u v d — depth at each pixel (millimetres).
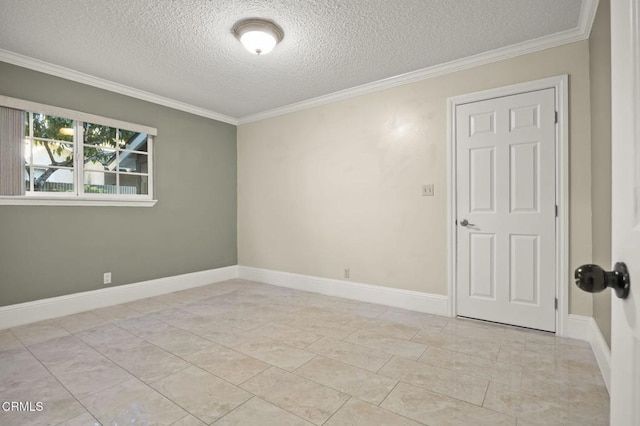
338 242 3781
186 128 4145
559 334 2574
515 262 2752
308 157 4031
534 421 1572
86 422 1565
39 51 2748
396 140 3354
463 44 2684
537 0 2133
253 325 2846
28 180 2922
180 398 1765
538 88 2637
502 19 2340
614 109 644
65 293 3121
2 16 2254
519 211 2730
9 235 2801
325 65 3051
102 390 1836
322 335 2621
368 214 3551
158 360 2193
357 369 2076
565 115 2531
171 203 3982
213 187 4469
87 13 2234
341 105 3744
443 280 3096
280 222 4316
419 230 3227
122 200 3469
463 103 2980
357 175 3627
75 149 3193
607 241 2037
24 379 1948
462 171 2986
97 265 3338
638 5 540
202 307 3355
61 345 2424
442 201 3096
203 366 2113
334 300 3607
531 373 2012
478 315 2930
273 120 4375
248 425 1551
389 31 2492
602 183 2117
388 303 3400
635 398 551
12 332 2662
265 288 4156
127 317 3047
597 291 607
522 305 2730
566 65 2537
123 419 1588
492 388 1854
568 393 1801
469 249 2959
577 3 2166
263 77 3305
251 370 2064
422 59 2941
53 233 3045
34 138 2947
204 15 2275
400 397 1772
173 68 3092
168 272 3955
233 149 4742
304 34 2529
